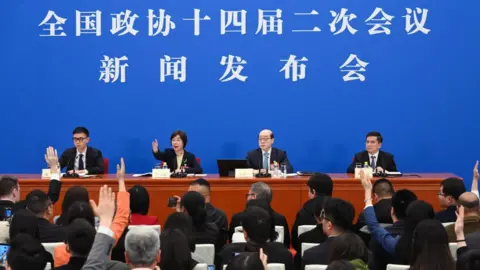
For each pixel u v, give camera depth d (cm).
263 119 1040
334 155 1039
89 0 1035
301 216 625
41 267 370
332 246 403
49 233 509
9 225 484
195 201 541
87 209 456
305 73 1034
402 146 1036
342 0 1030
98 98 1041
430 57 1030
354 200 841
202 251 493
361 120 1036
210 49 1037
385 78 1032
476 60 1029
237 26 1035
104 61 1038
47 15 1037
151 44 1038
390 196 607
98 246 354
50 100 1041
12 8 1036
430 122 1035
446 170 1038
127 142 1041
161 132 1041
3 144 1042
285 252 480
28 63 1040
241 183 844
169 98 1041
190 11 1035
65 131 1041
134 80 1039
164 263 402
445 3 1027
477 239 477
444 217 595
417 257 402
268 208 581
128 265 370
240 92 1039
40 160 1045
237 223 609
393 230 532
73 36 1038
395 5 1028
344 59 1032
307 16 1031
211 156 1041
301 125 1038
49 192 563
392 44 1030
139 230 363
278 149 945
